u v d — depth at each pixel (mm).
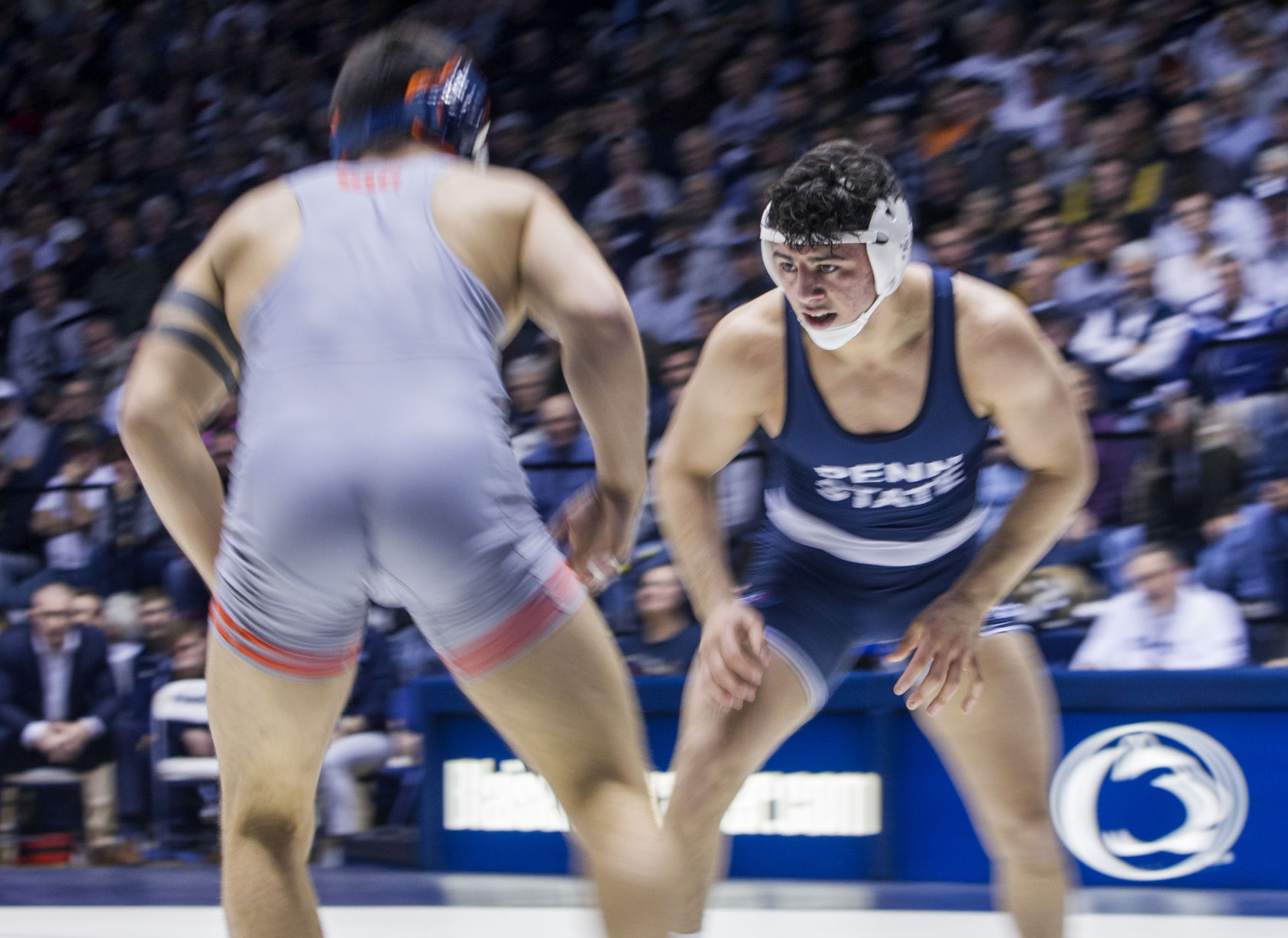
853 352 6840
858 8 24781
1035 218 20000
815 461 7309
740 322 7164
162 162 30672
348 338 4680
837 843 12289
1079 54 21969
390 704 14938
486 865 12727
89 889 12211
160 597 16500
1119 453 15633
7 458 22578
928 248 20547
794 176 6246
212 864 14609
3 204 32500
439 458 4520
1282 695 11797
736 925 10336
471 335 4785
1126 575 14570
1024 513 7070
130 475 19484
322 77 30172
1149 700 11914
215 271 5051
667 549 15070
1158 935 9977
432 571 4559
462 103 5473
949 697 6746
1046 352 6871
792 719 7516
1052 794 11898
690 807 7004
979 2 23672
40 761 15125
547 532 5008
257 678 4859
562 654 4711
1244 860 11781
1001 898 7648
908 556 7629
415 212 4980
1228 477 15367
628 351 4871
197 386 5012
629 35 28250
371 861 14023
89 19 34750
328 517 4516
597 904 4625
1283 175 18281
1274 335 16266
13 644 15352
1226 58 20766
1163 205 19391
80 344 25984
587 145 25438
